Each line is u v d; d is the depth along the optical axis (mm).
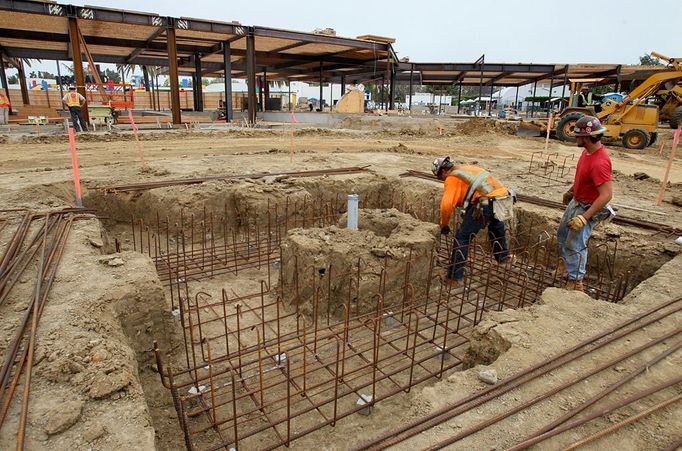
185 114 24938
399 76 37250
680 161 14680
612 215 4949
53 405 2516
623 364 3109
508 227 6695
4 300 3541
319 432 3430
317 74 35312
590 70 30375
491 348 3578
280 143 15508
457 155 14055
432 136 20000
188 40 22766
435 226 5906
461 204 5695
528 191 8602
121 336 3459
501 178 10031
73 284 3920
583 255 5031
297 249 5137
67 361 2822
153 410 3570
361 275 5012
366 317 5020
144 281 4070
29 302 3551
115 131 16500
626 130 17688
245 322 4941
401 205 8461
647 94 18188
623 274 5480
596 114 18234
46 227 5055
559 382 2938
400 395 3857
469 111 54406
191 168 9469
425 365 4277
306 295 5145
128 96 28406
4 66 26781
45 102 34031
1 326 3217
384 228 6234
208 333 4672
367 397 3764
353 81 41375
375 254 5121
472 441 2469
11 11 15117
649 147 18344
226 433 3400
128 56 28656
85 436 2348
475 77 37406
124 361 2996
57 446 2279
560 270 6016
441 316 5164
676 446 2416
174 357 4246
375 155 12711
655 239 5812
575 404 2742
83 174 8539
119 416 2527
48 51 26672
